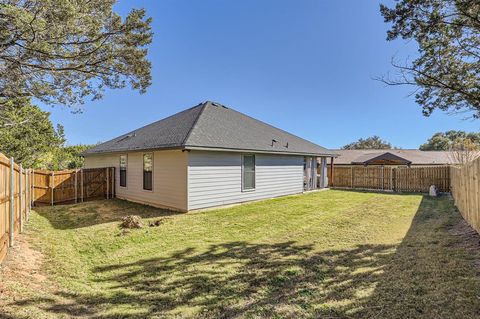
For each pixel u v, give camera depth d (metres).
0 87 6.26
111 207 11.11
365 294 3.62
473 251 5.07
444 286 3.71
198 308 3.44
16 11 4.32
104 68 7.26
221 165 11.09
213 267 4.81
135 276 4.49
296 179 15.70
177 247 5.98
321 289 3.85
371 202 12.47
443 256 4.91
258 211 10.12
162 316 3.25
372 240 6.33
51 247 5.83
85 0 5.93
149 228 7.64
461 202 8.66
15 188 5.94
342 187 19.75
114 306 3.50
